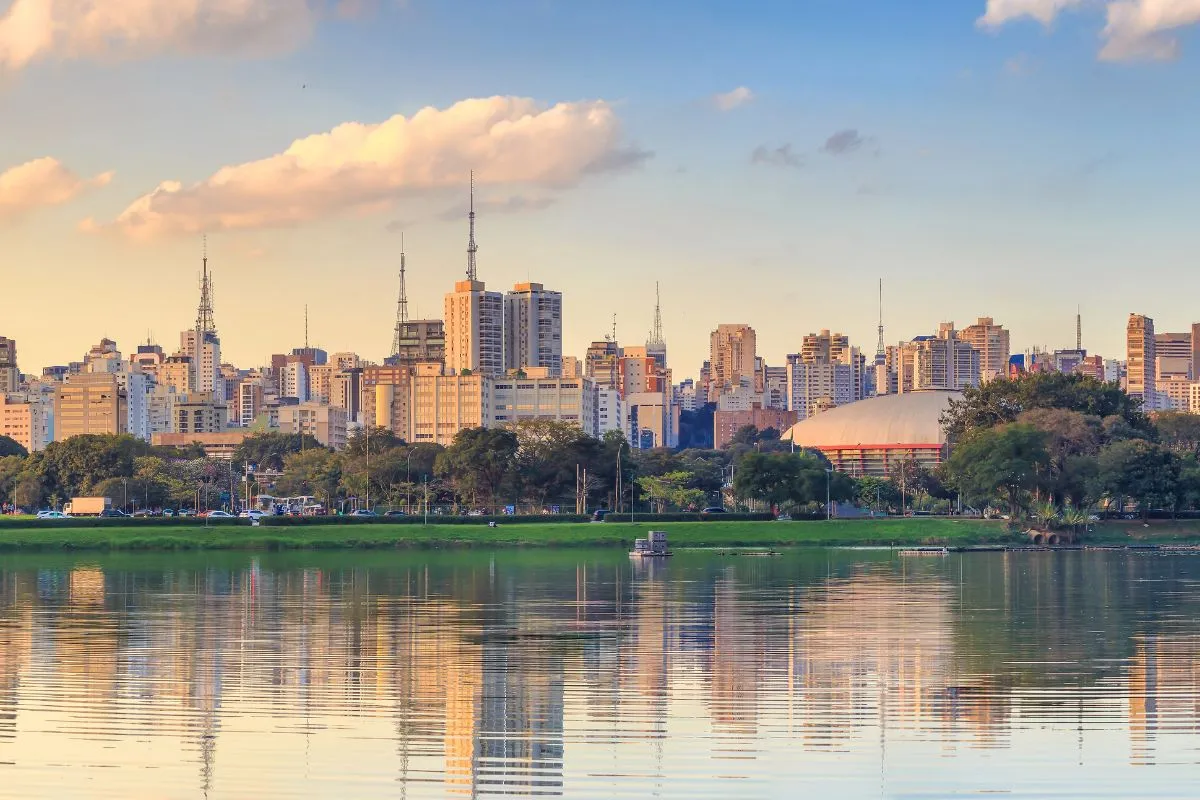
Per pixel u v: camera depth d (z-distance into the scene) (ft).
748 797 180.86
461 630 334.44
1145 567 571.28
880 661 280.92
